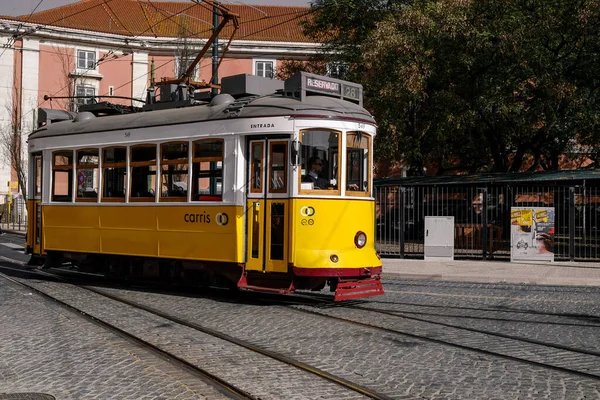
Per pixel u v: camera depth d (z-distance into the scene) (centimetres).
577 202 2112
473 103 2739
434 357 777
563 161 3950
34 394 621
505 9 2655
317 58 3491
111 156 1388
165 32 4816
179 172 1268
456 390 640
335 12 3219
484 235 2061
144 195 1322
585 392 633
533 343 860
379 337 890
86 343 849
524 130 2906
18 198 4550
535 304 1207
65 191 1484
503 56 2639
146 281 1386
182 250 1255
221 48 4725
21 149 4450
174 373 704
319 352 802
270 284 1154
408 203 2253
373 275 1180
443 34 2552
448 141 3303
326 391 634
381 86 2691
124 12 4947
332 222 1149
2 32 4475
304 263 1119
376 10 3158
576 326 983
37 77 4547
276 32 4947
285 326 967
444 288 1453
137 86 4759
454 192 2222
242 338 883
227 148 1196
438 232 2042
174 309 1120
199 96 1370
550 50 2844
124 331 920
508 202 2212
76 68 4631
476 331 937
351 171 1185
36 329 938
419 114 2903
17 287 1385
